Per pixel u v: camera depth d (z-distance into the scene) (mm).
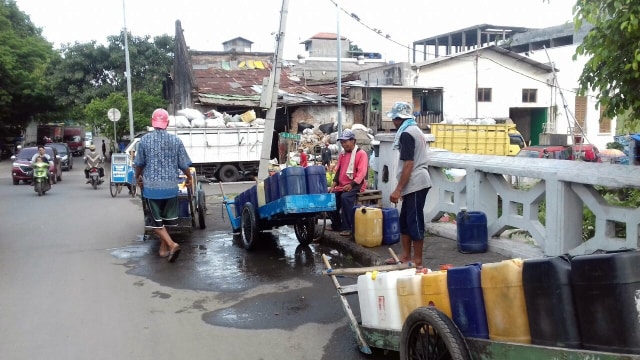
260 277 7461
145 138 8133
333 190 9289
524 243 7359
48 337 5328
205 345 5102
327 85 35219
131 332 5457
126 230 11492
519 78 35219
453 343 3508
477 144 23688
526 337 3414
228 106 29766
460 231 7539
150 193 8148
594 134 33781
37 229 11711
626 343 2916
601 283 2984
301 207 8109
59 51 43375
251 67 37781
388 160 9844
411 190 6383
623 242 5781
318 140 27328
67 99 40156
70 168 33469
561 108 34219
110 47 40312
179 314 6004
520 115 37219
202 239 10242
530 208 7070
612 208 5898
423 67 33750
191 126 23969
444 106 34281
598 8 5230
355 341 5004
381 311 4469
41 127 52500
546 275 3238
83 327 5605
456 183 8477
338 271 5188
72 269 8078
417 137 6379
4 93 39250
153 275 7684
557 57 34625
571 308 3176
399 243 8375
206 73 34469
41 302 6453
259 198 8961
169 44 41656
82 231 11398
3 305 6340
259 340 5195
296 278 7348
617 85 5586
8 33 40188
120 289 7004
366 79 35719
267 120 12508
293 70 40219
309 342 5117
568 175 6262
